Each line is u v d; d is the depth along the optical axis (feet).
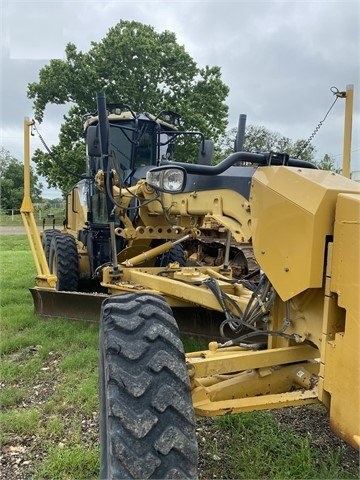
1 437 9.78
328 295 6.48
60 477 8.50
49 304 17.88
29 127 20.01
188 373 6.86
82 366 13.41
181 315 15.20
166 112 20.54
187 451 5.81
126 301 7.30
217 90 73.87
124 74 69.67
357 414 5.95
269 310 8.23
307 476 8.17
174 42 72.90
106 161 16.19
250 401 7.16
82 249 21.08
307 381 7.75
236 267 24.43
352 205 6.14
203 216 11.40
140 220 16.96
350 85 11.04
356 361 5.98
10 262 36.42
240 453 8.96
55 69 69.26
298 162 9.21
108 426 6.06
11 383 12.55
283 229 7.06
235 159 8.63
